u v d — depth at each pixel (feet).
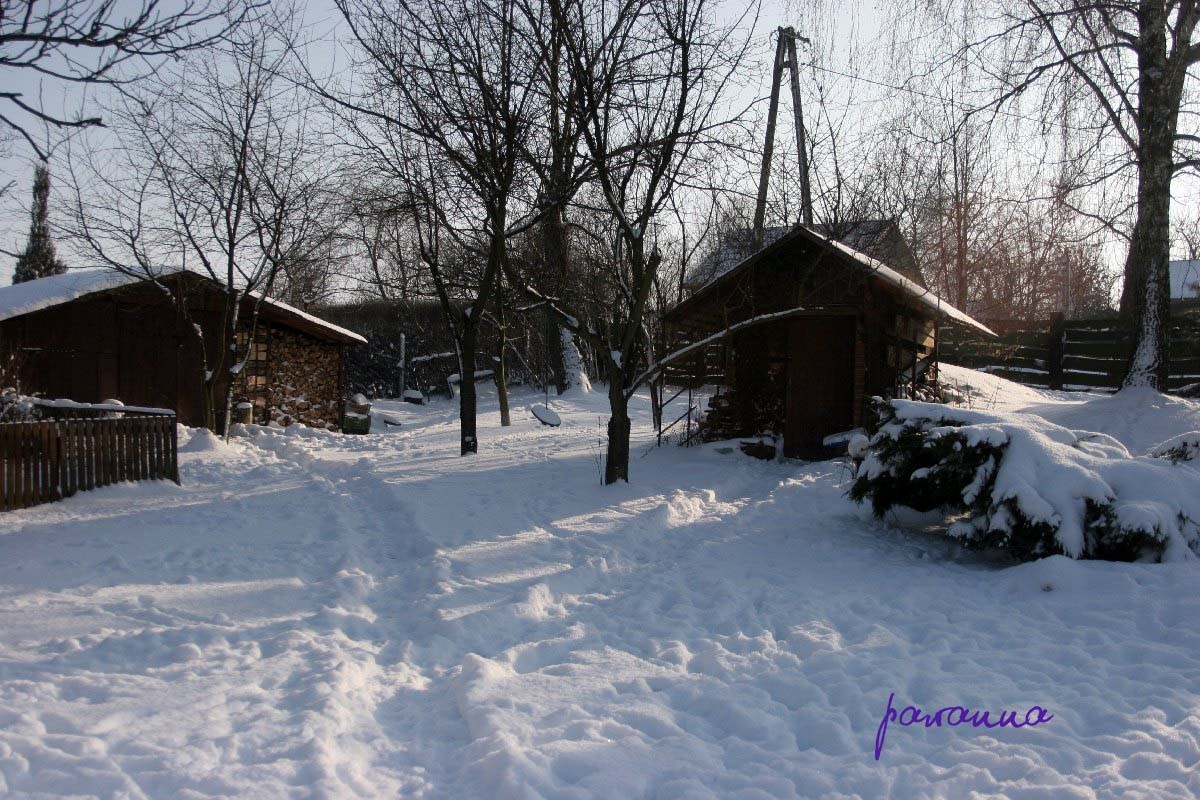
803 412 40.96
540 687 13.35
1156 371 38.81
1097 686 13.50
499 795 9.67
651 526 26.61
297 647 15.03
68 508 29.53
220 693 12.64
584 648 15.72
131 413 37.88
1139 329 39.42
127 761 10.18
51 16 18.26
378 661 14.93
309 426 68.08
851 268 37.73
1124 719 12.11
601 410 69.26
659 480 35.47
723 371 47.60
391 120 34.53
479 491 32.48
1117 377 65.92
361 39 35.81
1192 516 20.33
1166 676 13.75
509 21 32.35
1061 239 45.68
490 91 33.73
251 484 36.94
